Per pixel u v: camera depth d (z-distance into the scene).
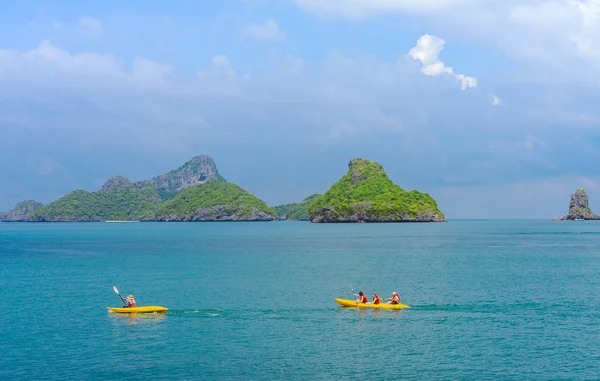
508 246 148.62
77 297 63.38
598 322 48.84
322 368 36.56
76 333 45.53
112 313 53.50
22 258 118.31
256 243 169.00
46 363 37.62
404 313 53.06
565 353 39.53
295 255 120.88
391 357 38.78
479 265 96.62
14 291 68.12
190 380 34.47
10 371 36.00
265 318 51.06
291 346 41.59
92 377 34.94
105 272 88.50
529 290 66.88
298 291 66.75
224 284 73.12
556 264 98.06
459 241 173.25
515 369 36.28
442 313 53.06
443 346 41.41
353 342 42.53
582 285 70.94
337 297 62.41
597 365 36.97
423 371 35.97
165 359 38.50
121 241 191.00
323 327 47.44
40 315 52.78
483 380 34.44
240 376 35.12
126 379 34.59
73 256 123.25
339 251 132.00
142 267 96.12
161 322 49.56
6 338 43.97
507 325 47.78
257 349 40.78
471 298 61.31
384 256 116.88
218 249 142.62
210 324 48.66
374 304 56.09
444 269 90.31
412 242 168.00
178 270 90.69
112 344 42.12
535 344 41.81
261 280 77.06
